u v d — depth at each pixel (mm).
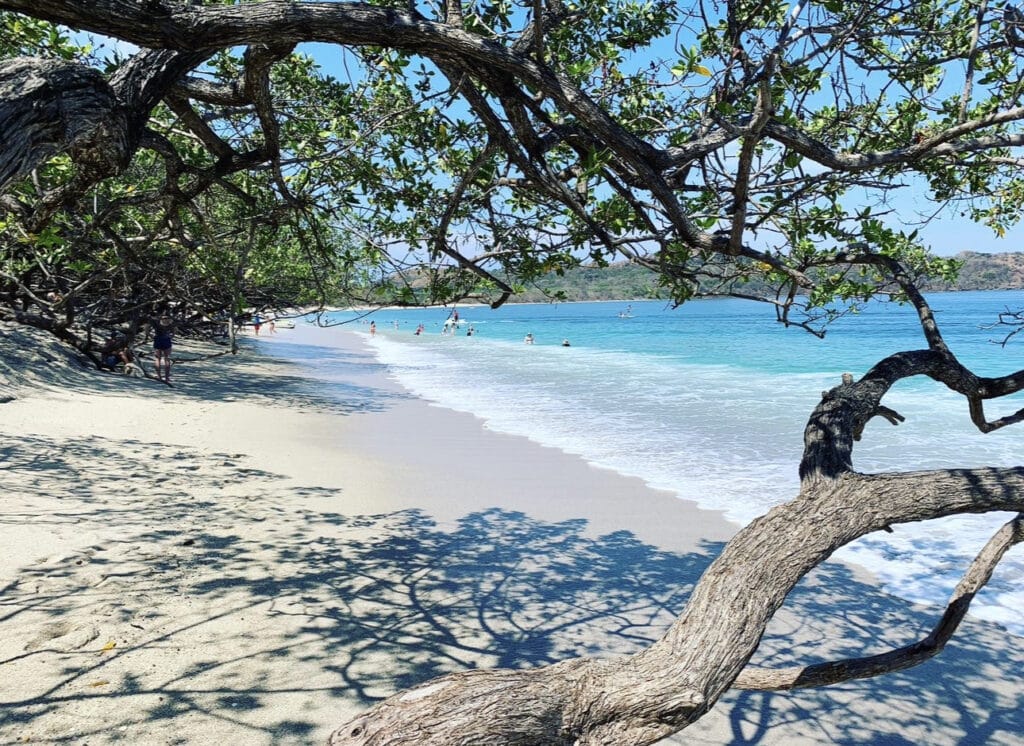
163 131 4660
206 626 6285
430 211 4707
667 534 9758
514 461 13828
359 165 4668
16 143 2359
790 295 3689
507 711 1405
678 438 16062
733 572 1745
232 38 2701
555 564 8586
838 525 1860
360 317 4602
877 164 3154
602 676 1540
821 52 3146
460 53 3031
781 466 13430
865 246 3543
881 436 16047
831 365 31359
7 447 11500
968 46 3936
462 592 7641
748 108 3881
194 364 27734
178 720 4910
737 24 2916
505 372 30797
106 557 7527
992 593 8016
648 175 3164
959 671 6414
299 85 5500
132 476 10898
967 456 14055
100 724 4785
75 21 2471
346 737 1350
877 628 7285
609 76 3926
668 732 1505
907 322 61219
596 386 25594
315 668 5770
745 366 31625
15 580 6734
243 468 12203
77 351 20219
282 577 7551
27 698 4984
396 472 12695
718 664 1584
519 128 3580
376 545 8844
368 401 21859
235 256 7000
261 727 4922
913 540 9695
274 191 5359
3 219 5664
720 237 3201
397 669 5879
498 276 4527
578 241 4227
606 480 12477
